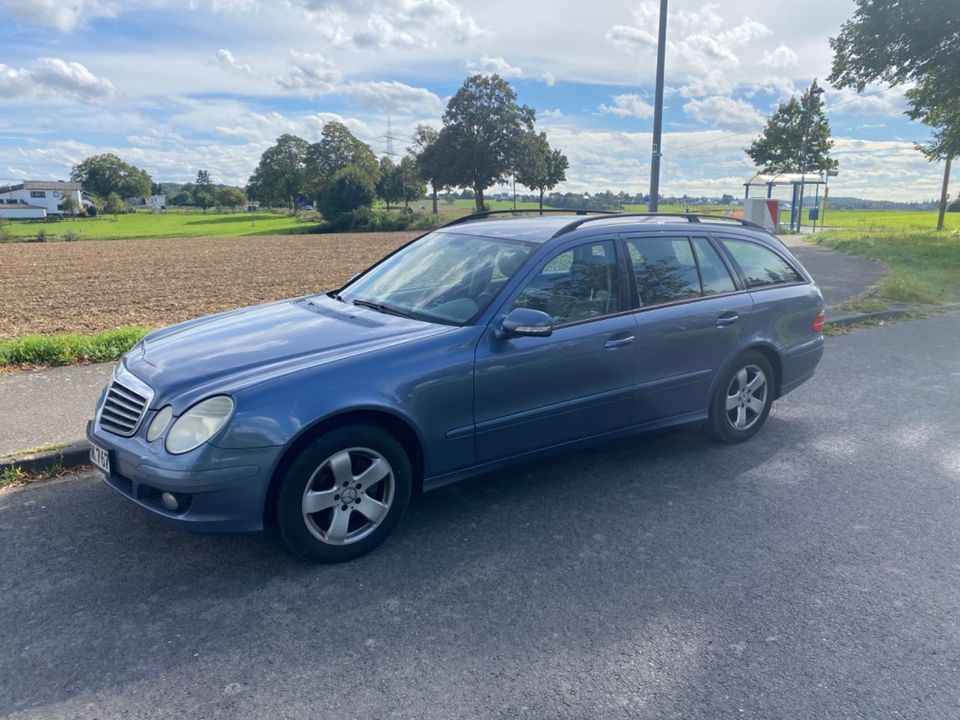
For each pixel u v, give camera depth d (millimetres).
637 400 4711
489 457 4125
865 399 6668
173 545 3787
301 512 3451
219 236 63188
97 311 14859
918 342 9172
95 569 3535
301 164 118500
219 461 3236
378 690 2691
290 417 3346
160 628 3064
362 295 4820
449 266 4641
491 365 3969
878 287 13414
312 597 3322
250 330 4180
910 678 2795
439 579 3494
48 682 2711
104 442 3570
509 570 3592
